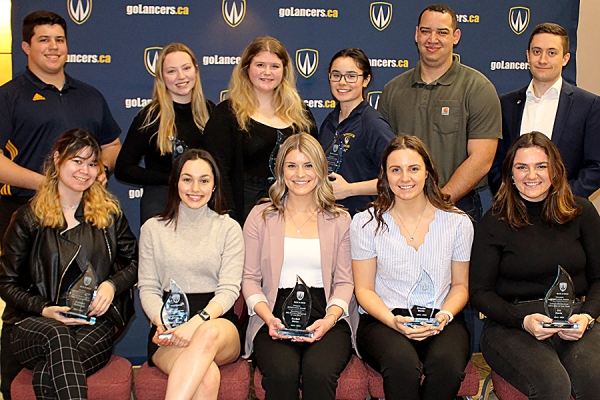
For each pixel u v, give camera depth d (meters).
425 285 2.39
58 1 3.28
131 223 3.55
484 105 2.98
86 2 3.30
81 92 3.11
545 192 2.42
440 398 2.14
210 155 2.51
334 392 2.15
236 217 2.77
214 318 2.34
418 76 3.14
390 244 2.44
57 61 2.96
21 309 2.35
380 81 3.57
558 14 3.65
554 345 2.28
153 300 2.40
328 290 2.49
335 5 3.49
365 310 2.43
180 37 3.40
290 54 3.49
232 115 2.76
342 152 2.84
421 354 2.27
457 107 3.02
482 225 2.46
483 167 2.99
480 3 3.58
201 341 2.15
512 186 2.44
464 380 2.26
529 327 2.23
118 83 3.38
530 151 2.34
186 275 2.46
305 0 3.47
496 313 2.33
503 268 2.42
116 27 3.35
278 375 2.14
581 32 3.74
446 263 2.45
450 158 3.06
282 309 2.36
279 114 2.87
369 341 2.31
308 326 2.34
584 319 2.23
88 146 2.42
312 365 2.16
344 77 2.85
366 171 2.88
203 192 2.44
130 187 3.52
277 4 3.45
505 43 3.63
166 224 2.49
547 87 3.09
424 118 3.09
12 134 2.97
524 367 2.14
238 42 3.45
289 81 2.88
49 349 2.14
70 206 2.50
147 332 3.55
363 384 2.23
